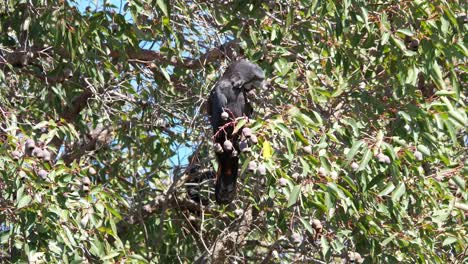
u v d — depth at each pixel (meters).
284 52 11.60
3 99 11.70
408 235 10.98
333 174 10.09
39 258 9.91
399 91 10.90
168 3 11.08
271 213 11.81
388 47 11.27
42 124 10.31
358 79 11.27
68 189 10.42
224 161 11.28
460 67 11.55
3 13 12.48
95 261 10.60
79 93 13.66
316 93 10.95
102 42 12.27
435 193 11.17
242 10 11.45
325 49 11.59
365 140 10.00
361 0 10.77
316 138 10.89
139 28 11.88
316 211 11.03
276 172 9.83
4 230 10.38
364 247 11.18
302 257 11.36
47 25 11.55
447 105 10.46
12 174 9.77
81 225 10.20
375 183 10.34
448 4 11.04
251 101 11.77
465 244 11.56
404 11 10.95
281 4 11.73
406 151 10.20
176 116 13.53
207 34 12.90
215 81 12.65
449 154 12.48
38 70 13.00
